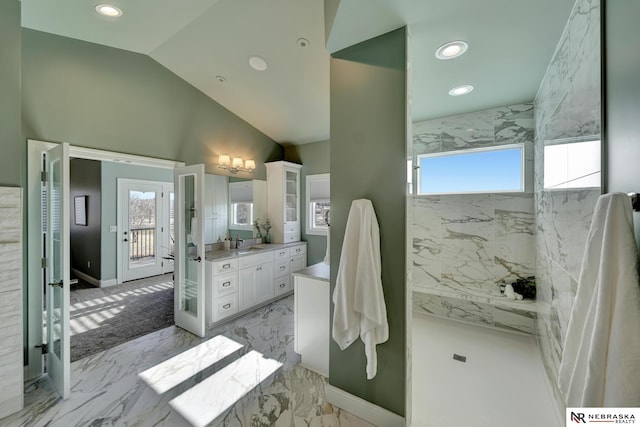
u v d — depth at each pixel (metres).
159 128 3.02
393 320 1.61
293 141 4.67
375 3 1.36
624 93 0.92
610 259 0.77
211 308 3.05
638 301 0.71
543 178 2.28
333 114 1.84
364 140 1.71
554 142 1.92
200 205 2.85
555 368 1.86
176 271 3.13
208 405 1.85
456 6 1.38
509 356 2.42
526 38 1.66
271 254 3.89
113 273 4.69
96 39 2.48
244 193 4.15
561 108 1.73
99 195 4.59
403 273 1.57
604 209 0.82
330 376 1.87
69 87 2.36
